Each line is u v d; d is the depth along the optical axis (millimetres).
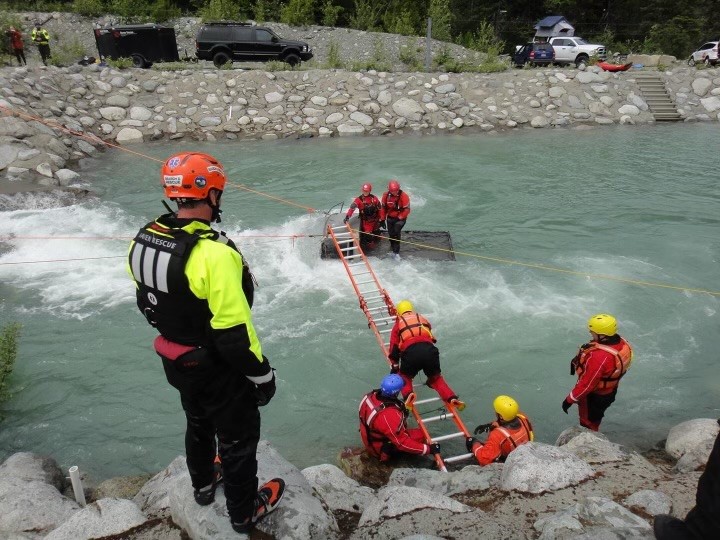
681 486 3738
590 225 11906
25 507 4234
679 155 17141
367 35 30922
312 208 12750
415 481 4414
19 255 10367
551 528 2973
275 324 8125
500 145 18594
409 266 9828
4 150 14570
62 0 31609
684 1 37906
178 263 2129
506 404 5293
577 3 41719
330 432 6191
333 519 3172
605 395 5684
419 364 5934
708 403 6586
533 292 9070
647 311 8539
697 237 11242
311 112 20453
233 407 2439
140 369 7238
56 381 6996
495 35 38000
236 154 17516
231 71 21781
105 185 14461
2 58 22078
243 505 2686
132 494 5062
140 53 23734
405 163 16422
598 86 22875
